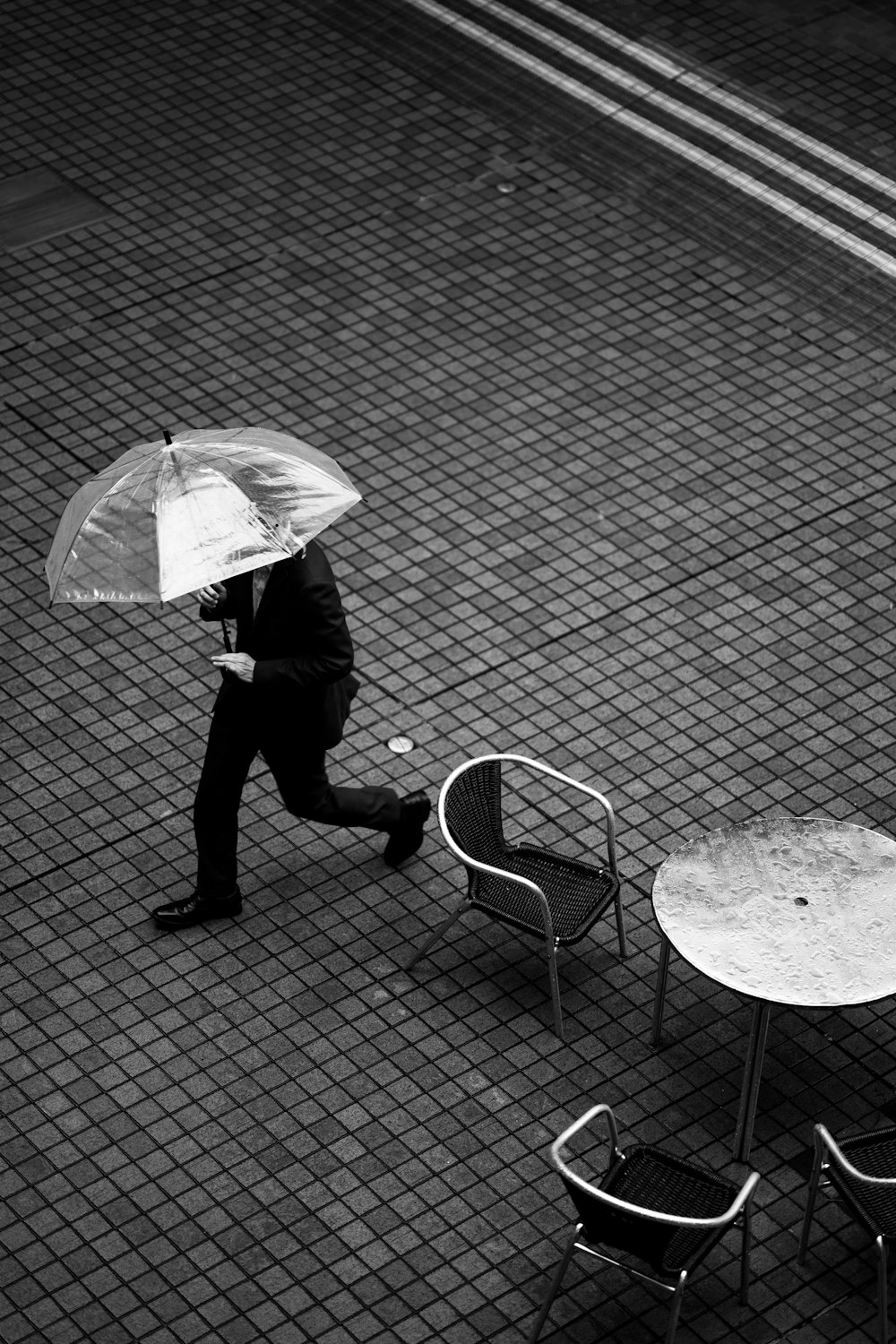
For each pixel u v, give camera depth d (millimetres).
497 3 27281
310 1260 12242
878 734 16156
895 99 25047
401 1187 12672
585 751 16000
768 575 17797
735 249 22406
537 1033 13695
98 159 24062
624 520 18484
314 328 21172
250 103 25141
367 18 26984
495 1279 12125
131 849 15172
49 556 13102
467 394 20172
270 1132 13039
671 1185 11602
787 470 19109
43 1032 13719
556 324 21203
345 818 14375
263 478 13070
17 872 14977
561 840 15188
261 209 23125
